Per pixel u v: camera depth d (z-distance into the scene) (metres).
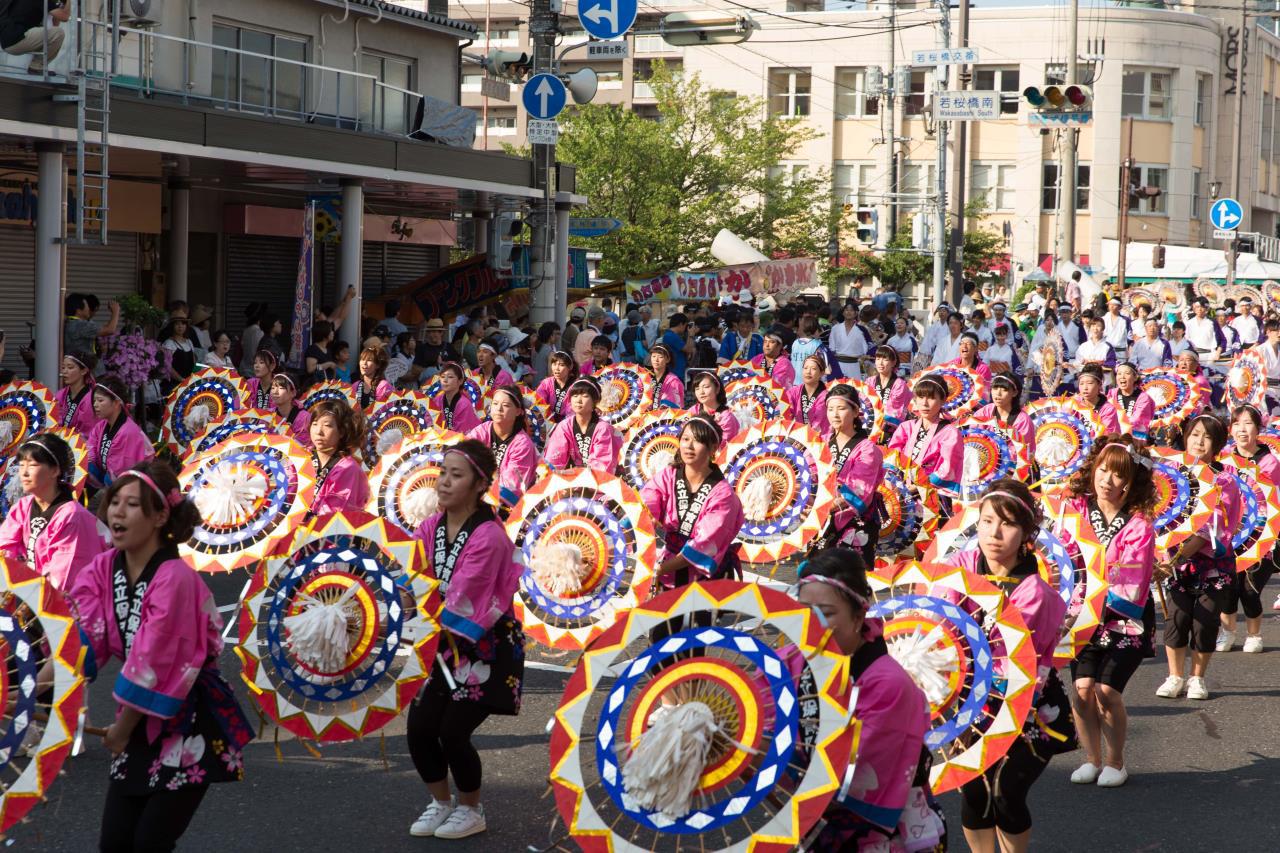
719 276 30.73
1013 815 5.37
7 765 4.59
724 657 4.21
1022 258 56.00
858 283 49.12
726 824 3.97
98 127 15.36
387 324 22.23
